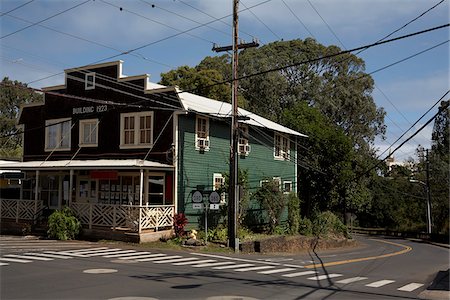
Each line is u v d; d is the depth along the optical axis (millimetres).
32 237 24844
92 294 10594
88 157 27938
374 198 65625
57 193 28656
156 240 23844
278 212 30750
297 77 59875
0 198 30250
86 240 24219
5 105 64438
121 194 26203
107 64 27703
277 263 19109
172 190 25188
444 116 54312
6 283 11953
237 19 24594
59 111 29500
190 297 10562
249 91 56312
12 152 52062
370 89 61438
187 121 26172
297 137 39438
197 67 60469
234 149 24500
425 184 54781
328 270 17531
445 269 19750
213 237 25484
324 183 43094
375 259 24312
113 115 27328
